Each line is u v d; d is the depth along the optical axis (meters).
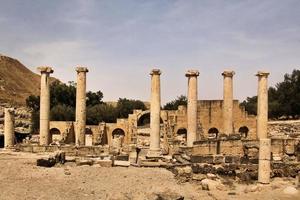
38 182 34.91
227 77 62.69
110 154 53.78
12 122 59.41
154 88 56.44
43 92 57.94
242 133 82.62
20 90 163.38
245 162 44.56
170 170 43.91
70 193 31.47
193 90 58.66
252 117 81.19
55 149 54.59
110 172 41.62
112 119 117.06
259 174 39.31
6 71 176.00
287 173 42.94
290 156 50.22
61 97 121.75
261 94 59.47
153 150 55.97
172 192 31.75
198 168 42.09
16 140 87.88
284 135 77.19
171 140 75.38
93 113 115.25
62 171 40.28
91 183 35.69
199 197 32.75
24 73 192.12
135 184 36.34
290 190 34.88
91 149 55.06
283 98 117.56
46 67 58.22
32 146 54.97
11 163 42.41
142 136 97.69
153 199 29.44
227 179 40.41
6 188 32.16
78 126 58.31
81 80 58.59
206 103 80.44
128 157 53.47
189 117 58.44
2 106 109.62
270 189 36.44
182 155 50.31
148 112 89.19
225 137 50.84
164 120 81.50
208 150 49.19
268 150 39.12
